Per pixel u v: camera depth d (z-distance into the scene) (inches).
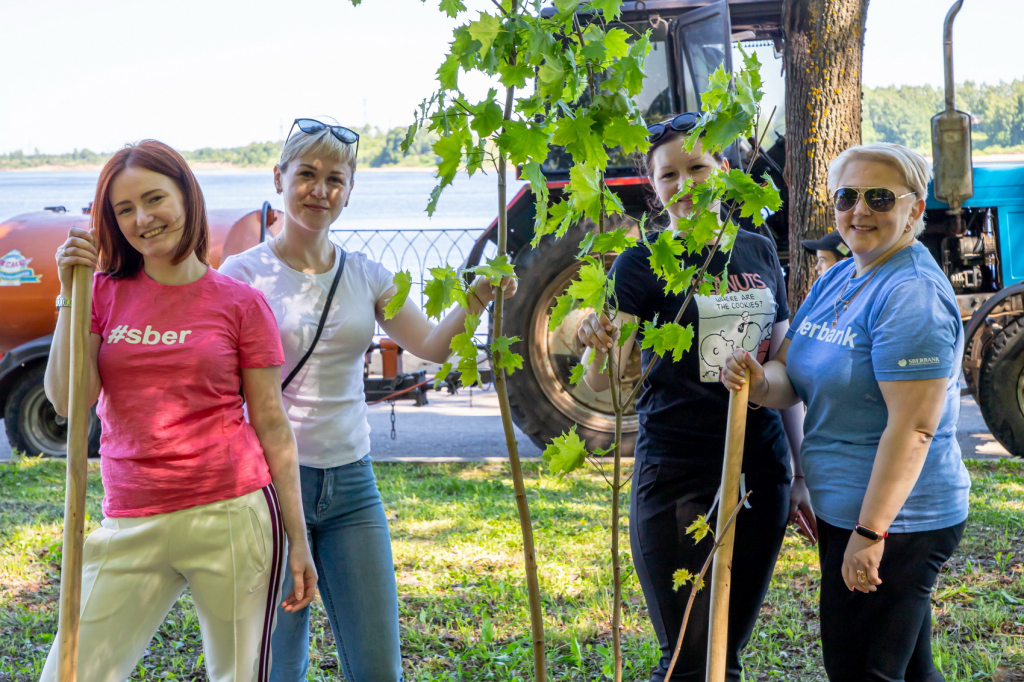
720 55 235.9
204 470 74.7
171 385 74.3
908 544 77.4
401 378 275.4
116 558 74.2
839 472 80.1
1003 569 159.9
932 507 78.0
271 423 80.5
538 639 57.1
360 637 88.1
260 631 78.2
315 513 89.5
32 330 272.8
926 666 88.8
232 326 77.7
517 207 245.4
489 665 129.0
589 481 230.8
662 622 88.7
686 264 89.6
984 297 252.2
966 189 235.1
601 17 53.3
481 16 47.3
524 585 159.0
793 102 202.5
